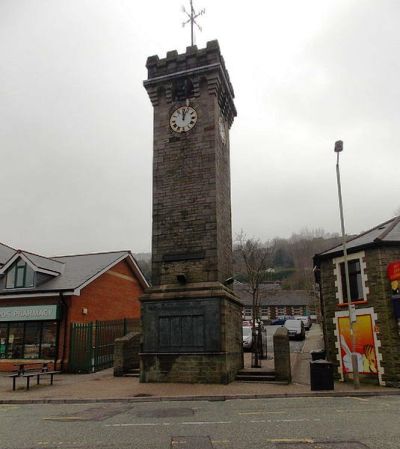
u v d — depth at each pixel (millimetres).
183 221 19125
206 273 18281
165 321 18000
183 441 7848
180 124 20297
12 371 23062
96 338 22891
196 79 20422
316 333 43812
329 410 11125
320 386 15078
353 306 16141
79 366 22156
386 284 16953
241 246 38031
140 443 7750
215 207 18859
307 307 69375
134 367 20984
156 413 11055
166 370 17484
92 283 25984
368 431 8422
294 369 21141
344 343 18203
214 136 19688
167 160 20094
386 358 16422
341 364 18203
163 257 18984
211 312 17469
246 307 68375
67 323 23281
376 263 17281
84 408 12312
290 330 37094
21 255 25234
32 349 23562
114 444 7707
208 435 8320
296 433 8359
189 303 17844
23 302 24312
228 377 17062
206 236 18656
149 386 16391
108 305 27516
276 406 12023
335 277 19062
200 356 17219
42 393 15109
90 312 25359
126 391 15242
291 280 79750
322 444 7473
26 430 9141
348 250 18297
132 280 31328
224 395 13977
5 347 24141
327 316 19219
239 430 8727
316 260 20312
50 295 23625
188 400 13680
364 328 17391
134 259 30641
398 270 16359
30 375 16141
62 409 12195
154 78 21094
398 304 16359
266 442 7688
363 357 17266
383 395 14383
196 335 17469
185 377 17188
